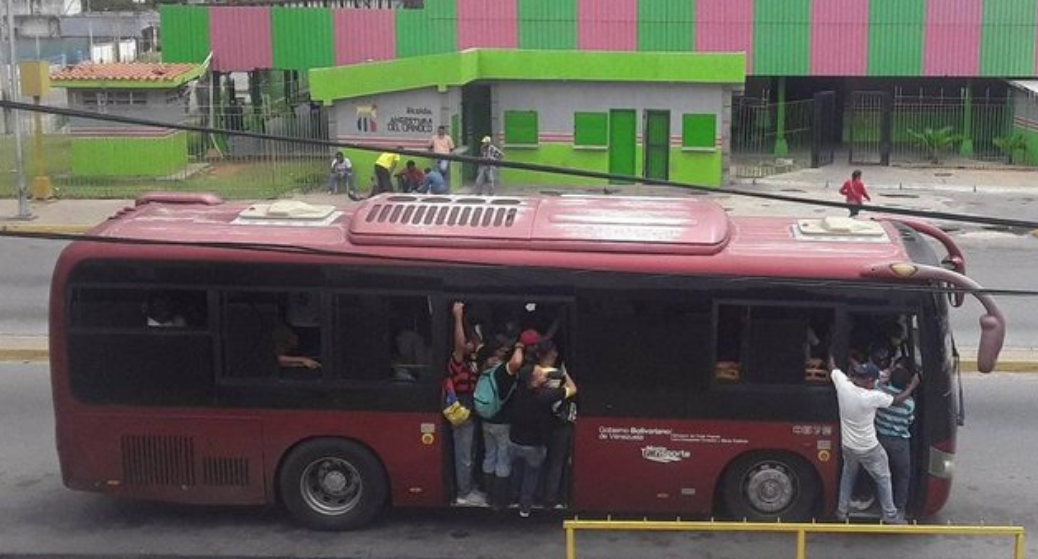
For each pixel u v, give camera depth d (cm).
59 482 1302
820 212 3078
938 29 3866
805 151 4116
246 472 1161
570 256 1118
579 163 3472
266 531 1171
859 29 3856
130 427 1162
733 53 3369
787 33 3847
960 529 946
